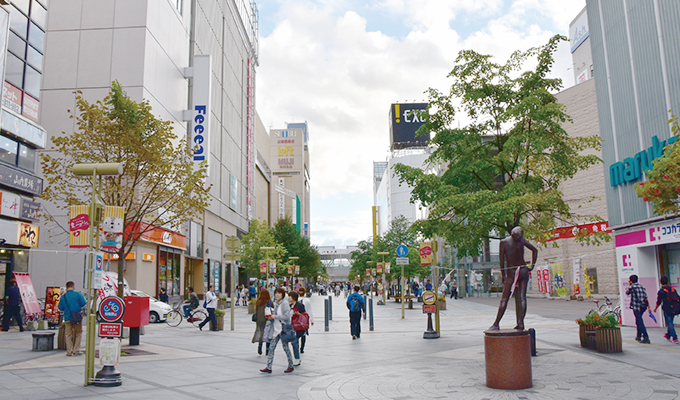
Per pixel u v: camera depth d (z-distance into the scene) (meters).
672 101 14.55
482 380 8.55
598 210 39.03
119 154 14.16
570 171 13.11
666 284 13.34
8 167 19.28
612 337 11.32
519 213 12.52
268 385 8.62
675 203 10.38
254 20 67.38
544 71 13.59
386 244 50.12
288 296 10.75
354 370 10.12
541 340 14.12
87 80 29.58
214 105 44.97
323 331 19.62
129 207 14.28
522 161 13.14
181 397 7.60
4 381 8.80
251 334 18.86
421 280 65.44
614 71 17.62
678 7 14.16
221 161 47.78
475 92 13.53
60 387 8.30
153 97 31.39
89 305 8.59
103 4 30.33
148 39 30.58
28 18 21.06
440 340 15.42
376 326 21.77
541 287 44.88
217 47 46.88
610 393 7.23
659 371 8.86
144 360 11.67
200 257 41.50
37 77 21.73
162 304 25.69
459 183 14.23
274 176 134.88
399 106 111.94
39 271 26.95
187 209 15.02
